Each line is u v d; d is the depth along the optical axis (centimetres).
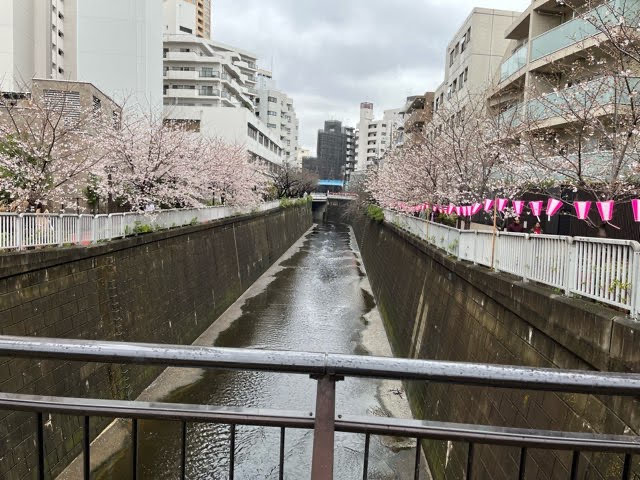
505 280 659
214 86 4719
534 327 566
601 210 508
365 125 8694
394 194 2384
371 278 2723
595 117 841
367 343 1656
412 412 1088
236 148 2855
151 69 2836
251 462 803
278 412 172
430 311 1194
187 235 1695
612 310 438
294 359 156
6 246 793
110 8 2695
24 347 159
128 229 1255
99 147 1457
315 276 2916
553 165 930
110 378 1016
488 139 1292
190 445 866
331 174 10419
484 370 152
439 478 781
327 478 158
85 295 981
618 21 751
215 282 1977
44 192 1141
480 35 2255
